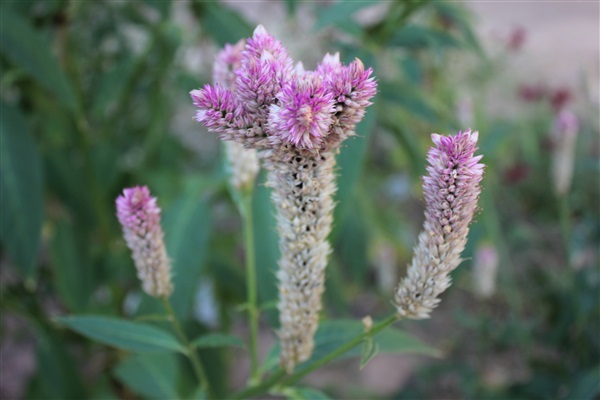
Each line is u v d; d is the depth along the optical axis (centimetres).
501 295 103
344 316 66
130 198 33
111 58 71
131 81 65
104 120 67
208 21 53
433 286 30
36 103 57
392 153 100
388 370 97
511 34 116
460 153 28
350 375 96
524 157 118
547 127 113
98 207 61
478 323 85
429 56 88
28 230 47
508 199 114
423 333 101
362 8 45
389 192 121
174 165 76
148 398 56
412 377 95
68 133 59
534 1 201
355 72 26
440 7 57
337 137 28
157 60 66
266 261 45
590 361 76
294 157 29
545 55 158
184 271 46
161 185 64
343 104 27
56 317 36
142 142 78
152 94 68
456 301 106
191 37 67
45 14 56
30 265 47
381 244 93
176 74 66
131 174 65
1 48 47
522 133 111
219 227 92
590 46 165
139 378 52
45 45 48
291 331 33
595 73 110
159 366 53
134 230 34
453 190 28
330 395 86
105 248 63
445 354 96
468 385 79
